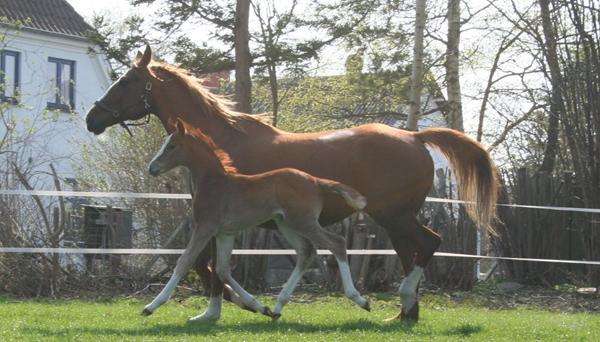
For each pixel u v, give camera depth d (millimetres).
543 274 18203
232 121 11023
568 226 18484
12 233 14633
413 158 11000
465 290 17172
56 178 14984
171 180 16062
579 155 18156
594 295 16531
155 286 15195
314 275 16516
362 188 10891
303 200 10031
